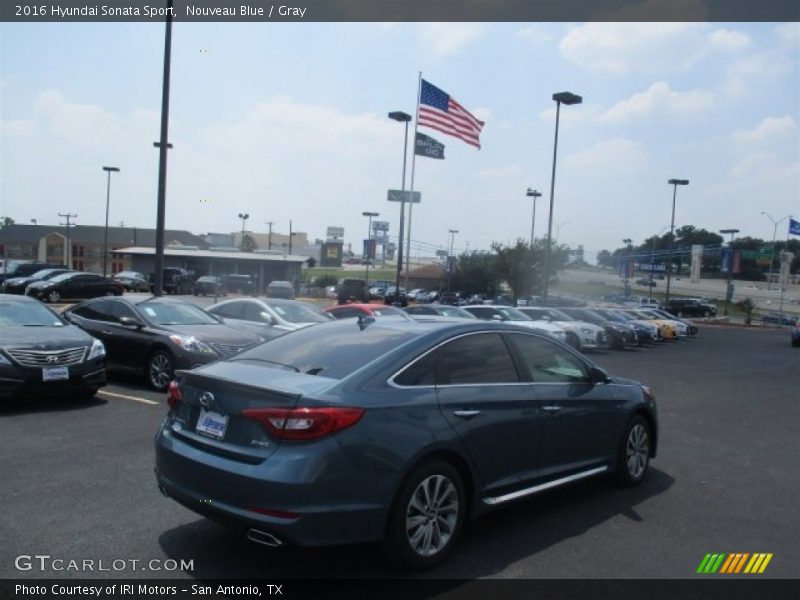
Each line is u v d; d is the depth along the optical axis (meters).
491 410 4.83
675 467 7.23
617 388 6.17
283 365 4.72
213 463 4.15
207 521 5.08
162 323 11.23
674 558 4.70
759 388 14.69
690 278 122.19
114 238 98.50
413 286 84.44
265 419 4.04
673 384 14.93
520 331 5.48
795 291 109.75
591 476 5.80
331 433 3.98
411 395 4.44
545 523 5.32
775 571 4.53
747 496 6.21
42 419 8.35
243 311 14.59
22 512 5.16
